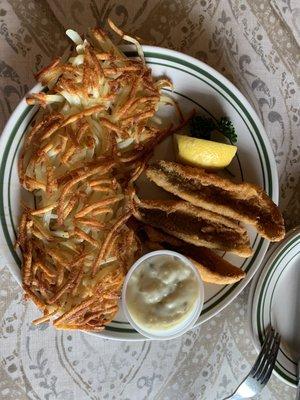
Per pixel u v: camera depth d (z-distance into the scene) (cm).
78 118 32
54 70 32
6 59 35
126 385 37
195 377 38
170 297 32
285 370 37
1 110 35
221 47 37
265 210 34
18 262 33
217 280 34
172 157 35
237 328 38
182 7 37
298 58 38
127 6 36
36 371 36
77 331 36
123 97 34
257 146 35
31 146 33
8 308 35
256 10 37
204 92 35
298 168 38
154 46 34
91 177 33
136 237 34
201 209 34
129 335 34
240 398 36
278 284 37
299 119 38
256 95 37
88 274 34
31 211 33
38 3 35
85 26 35
